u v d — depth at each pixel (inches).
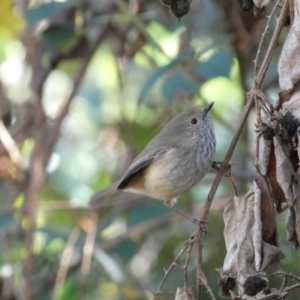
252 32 416.8
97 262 450.6
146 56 477.7
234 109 512.7
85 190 508.4
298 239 232.8
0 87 493.0
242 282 231.6
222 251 462.6
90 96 558.3
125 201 451.8
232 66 379.6
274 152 236.7
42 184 433.7
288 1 237.3
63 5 399.5
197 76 382.6
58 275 405.4
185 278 246.2
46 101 553.0
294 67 229.9
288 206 230.2
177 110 478.9
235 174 443.5
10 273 413.7
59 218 482.9
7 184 482.3
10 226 419.5
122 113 494.0
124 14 414.6
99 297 453.7
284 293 225.9
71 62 530.3
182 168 356.8
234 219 242.1
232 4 416.2
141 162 364.5
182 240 482.6
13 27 448.5
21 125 470.3
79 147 549.3
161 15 459.8
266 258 231.6
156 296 248.5
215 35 446.9
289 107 230.8
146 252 492.1
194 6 447.8
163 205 445.4
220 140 495.5
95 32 462.6
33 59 457.1
